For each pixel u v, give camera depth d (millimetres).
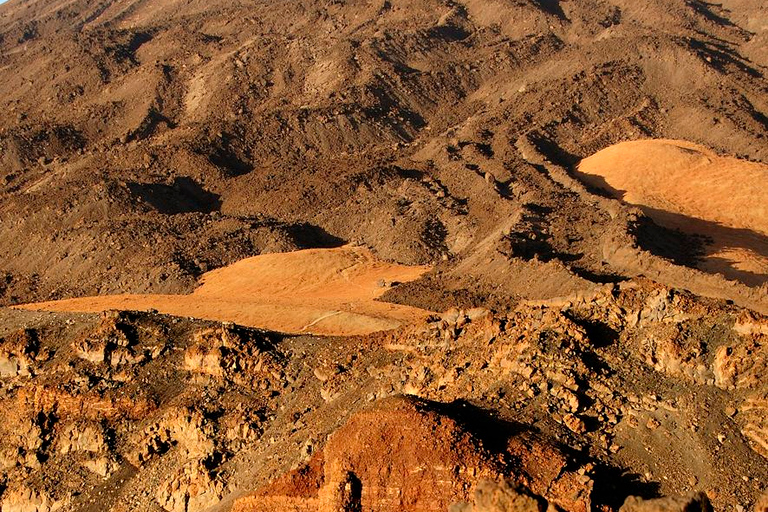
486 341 68250
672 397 58844
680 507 41875
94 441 82688
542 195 187875
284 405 77500
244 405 78438
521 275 137000
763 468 53906
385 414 56656
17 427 85562
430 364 69812
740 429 56312
